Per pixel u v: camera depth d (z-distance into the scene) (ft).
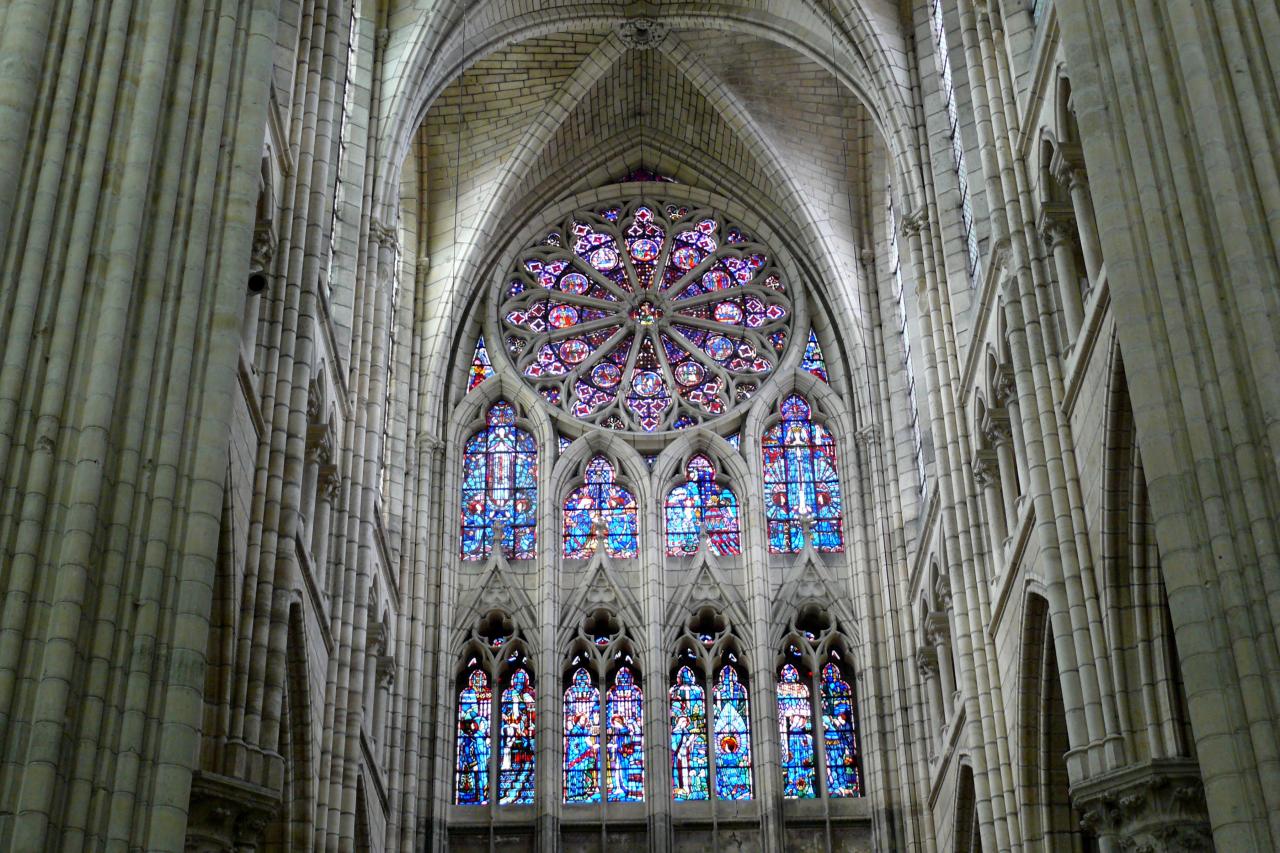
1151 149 65.26
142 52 65.57
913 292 126.82
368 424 110.73
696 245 155.22
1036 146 89.25
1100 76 67.97
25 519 56.18
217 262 65.16
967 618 103.30
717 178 154.61
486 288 150.20
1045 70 86.02
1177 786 72.49
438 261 143.33
